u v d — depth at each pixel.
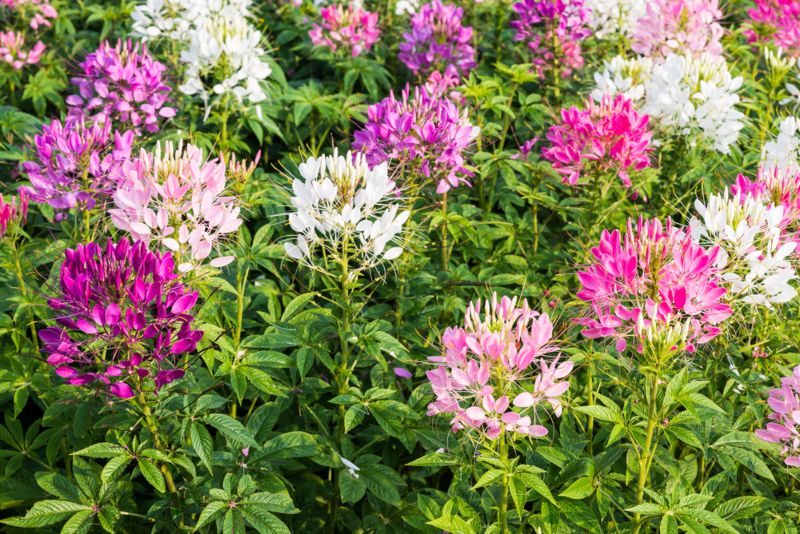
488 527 1.33
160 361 1.30
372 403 1.47
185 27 1.99
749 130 2.07
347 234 1.40
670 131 1.83
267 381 1.44
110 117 1.79
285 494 1.37
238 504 1.35
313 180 1.40
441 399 1.30
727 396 1.49
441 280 1.70
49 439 1.49
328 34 2.26
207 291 1.49
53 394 1.48
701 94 1.78
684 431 1.31
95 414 1.46
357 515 1.57
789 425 1.35
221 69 1.84
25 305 1.51
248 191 1.79
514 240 1.87
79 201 1.55
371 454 1.51
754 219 1.38
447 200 1.86
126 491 1.43
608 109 1.69
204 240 1.39
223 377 1.51
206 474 1.42
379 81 2.35
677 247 1.31
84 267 1.27
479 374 1.26
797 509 1.40
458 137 1.61
